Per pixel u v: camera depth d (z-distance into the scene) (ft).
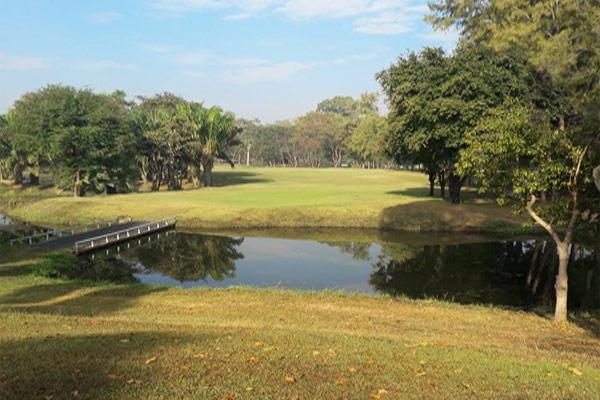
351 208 133.39
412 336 38.06
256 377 23.58
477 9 158.40
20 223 135.54
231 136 260.83
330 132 456.86
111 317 41.63
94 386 21.70
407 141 127.85
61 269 75.41
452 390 23.47
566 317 50.29
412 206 134.31
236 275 78.18
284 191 191.42
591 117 65.10
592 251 89.97
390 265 85.51
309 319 44.32
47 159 211.20
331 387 22.85
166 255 93.81
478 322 46.09
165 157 238.89
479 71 112.47
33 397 20.36
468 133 56.49
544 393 23.75
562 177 48.62
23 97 214.90
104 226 118.52
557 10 111.55
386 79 138.31
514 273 80.53
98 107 191.31
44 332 32.22
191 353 27.09
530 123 48.75
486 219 122.01
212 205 143.64
